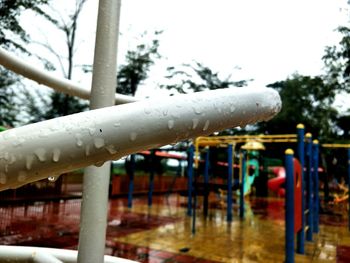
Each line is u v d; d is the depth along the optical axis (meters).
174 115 0.43
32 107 14.34
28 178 0.38
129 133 0.40
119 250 4.09
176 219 6.84
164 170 19.95
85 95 1.24
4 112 13.70
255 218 7.46
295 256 4.19
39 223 5.75
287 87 15.18
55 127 0.39
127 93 16.27
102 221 0.76
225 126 0.48
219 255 4.01
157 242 4.61
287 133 15.77
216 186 7.43
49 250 0.93
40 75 1.11
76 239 4.52
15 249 0.89
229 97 0.48
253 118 0.51
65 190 11.00
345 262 3.92
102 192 0.77
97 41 0.78
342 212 9.58
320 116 14.93
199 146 8.48
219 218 7.29
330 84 13.77
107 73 0.77
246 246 4.54
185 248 4.30
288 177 3.79
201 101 0.46
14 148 0.37
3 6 9.92
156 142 0.42
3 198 8.70
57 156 0.38
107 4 0.79
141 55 15.83
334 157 14.42
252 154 14.45
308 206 5.26
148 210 8.20
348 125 15.54
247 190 13.50
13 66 1.04
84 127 0.39
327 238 5.45
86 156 0.39
